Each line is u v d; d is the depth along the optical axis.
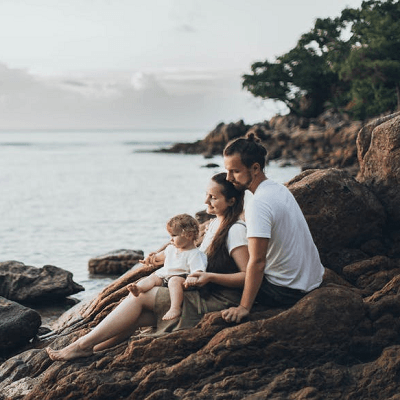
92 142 156.62
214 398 4.21
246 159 4.64
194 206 25.84
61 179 42.53
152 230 18.83
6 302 6.27
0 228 19.61
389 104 52.66
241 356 4.39
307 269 4.76
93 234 18.14
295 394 4.19
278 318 4.48
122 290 6.05
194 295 4.74
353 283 5.72
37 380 4.92
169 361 4.51
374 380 4.28
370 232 6.01
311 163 49.12
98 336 4.71
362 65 50.22
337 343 4.47
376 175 6.26
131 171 50.31
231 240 4.74
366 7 59.53
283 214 4.60
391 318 4.66
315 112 69.75
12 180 41.81
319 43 69.19
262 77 69.44
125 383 4.39
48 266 9.16
